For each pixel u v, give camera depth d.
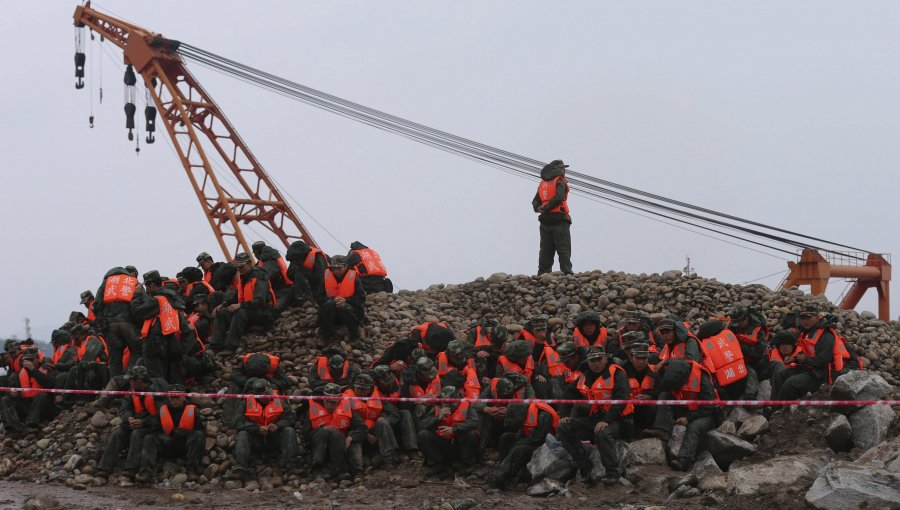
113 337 15.39
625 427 12.11
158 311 14.31
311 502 11.60
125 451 13.44
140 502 11.68
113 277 15.71
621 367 11.90
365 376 12.84
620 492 11.40
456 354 13.16
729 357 12.88
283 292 16.95
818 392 12.31
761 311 16.69
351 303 15.70
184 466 13.11
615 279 18.19
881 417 11.64
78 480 12.88
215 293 17.08
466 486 12.07
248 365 13.56
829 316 12.70
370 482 12.46
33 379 15.28
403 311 17.42
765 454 11.66
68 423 14.57
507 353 13.13
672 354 12.56
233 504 11.61
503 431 13.07
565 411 12.24
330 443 12.63
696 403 11.47
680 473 11.48
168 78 47.59
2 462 13.79
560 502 11.17
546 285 18.36
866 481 9.76
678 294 17.38
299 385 14.39
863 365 15.02
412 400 12.49
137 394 13.00
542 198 19.78
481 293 18.67
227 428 13.59
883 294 28.52
